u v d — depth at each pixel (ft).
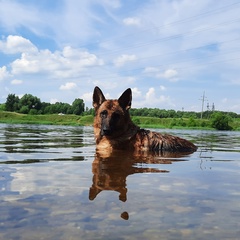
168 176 2.66
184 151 5.24
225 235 1.29
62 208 1.61
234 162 3.86
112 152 4.63
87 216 1.49
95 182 2.30
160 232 1.30
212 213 1.59
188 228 1.36
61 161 3.54
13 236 1.23
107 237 1.24
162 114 97.09
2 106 105.91
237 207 1.71
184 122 58.03
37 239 1.20
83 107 109.91
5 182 2.27
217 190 2.13
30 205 1.66
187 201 1.81
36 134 10.93
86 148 5.34
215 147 6.59
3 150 4.80
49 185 2.17
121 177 2.53
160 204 1.73
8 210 1.56
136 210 1.60
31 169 2.91
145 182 2.35
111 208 1.63
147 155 4.31
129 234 1.28
